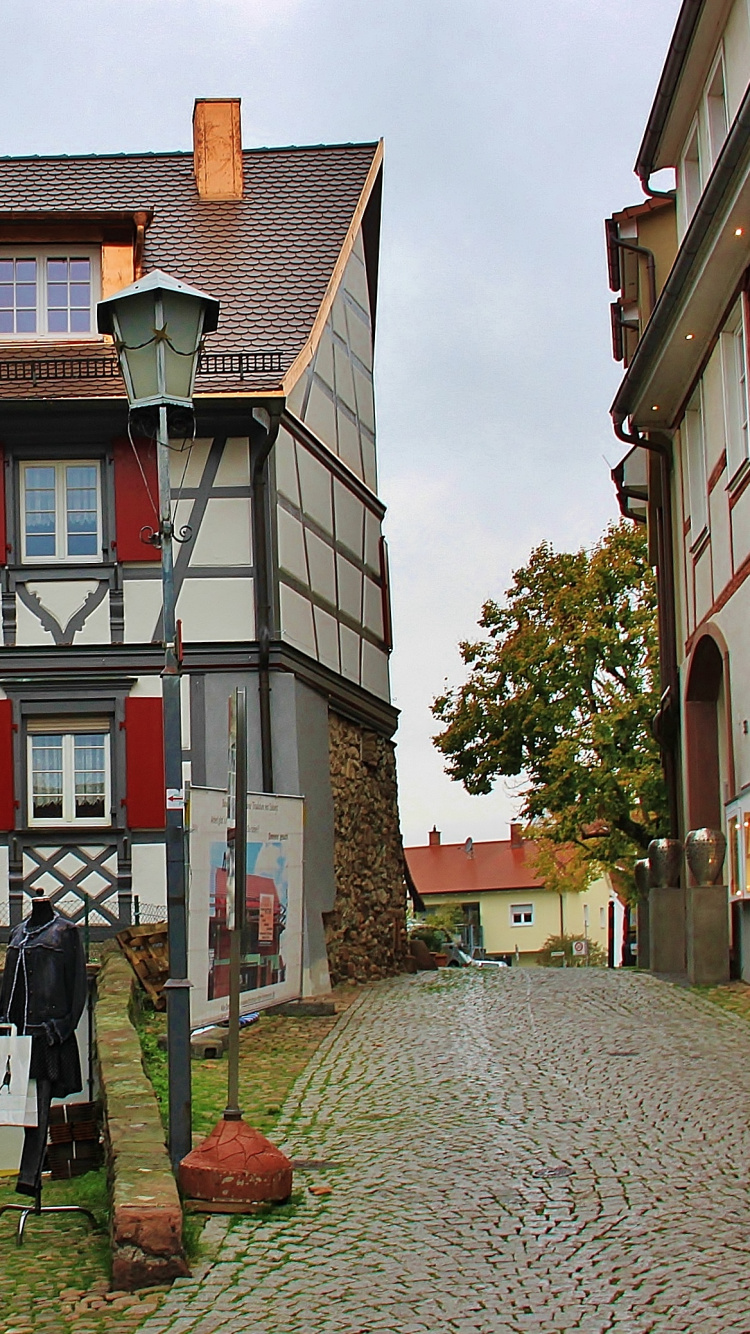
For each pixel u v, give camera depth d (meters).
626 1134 8.98
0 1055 8.03
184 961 8.23
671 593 19.97
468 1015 14.64
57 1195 8.76
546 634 33.22
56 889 16.95
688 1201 7.46
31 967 8.27
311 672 18.08
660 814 32.53
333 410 20.20
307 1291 6.43
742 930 15.61
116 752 17.12
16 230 18.42
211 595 17.28
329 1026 14.42
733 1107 9.51
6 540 17.36
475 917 78.56
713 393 16.73
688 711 18.39
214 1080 11.56
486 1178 8.15
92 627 17.25
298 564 18.20
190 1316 6.20
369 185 20.95
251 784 16.94
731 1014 13.36
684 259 15.14
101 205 20.66
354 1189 8.08
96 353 18.16
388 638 22.22
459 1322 5.94
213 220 20.31
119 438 17.45
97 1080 9.48
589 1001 15.10
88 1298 6.55
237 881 8.23
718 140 16.83
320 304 18.41
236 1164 7.75
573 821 32.50
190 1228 7.37
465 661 34.53
